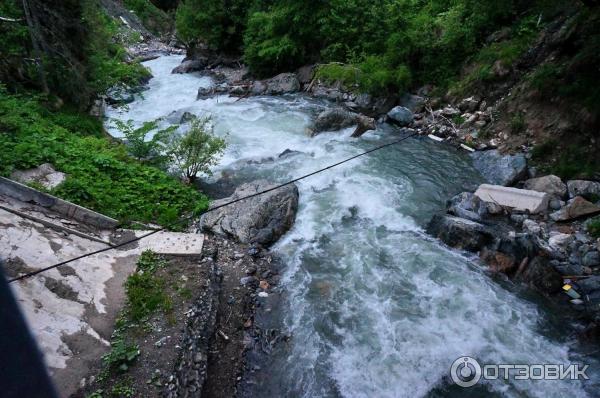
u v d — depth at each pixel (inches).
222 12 975.6
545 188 386.9
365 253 334.6
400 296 293.0
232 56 1027.9
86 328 224.1
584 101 420.5
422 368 240.8
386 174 451.5
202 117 621.9
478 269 314.3
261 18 850.8
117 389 195.2
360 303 288.0
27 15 450.9
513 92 510.0
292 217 372.2
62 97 523.8
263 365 245.6
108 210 330.6
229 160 494.9
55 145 377.7
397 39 638.5
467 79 581.3
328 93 708.7
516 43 546.0
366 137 549.0
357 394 228.1
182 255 301.0
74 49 551.2
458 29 606.2
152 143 452.8
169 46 1338.6
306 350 254.7
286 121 611.5
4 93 434.3
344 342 259.3
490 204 373.1
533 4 572.7
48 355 200.4
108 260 281.9
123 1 1455.5
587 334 256.4
